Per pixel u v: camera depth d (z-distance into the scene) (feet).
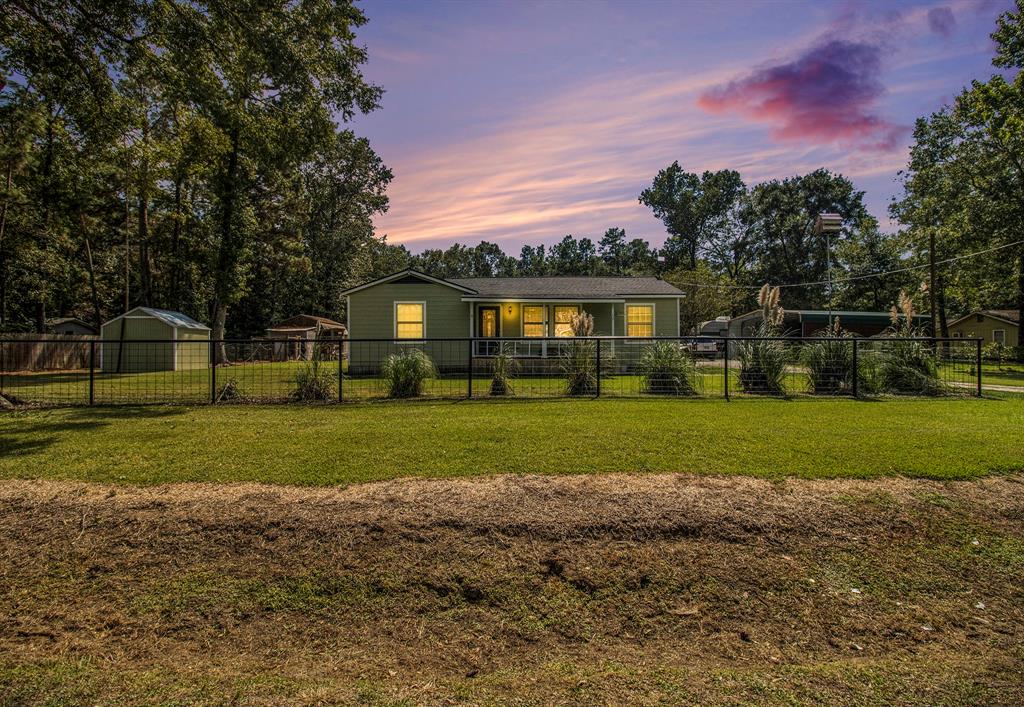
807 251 143.64
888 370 30.22
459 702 6.55
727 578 9.32
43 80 30.76
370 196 135.33
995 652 7.59
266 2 28.02
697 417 20.99
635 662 7.40
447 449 15.60
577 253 213.05
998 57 66.80
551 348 37.40
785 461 14.11
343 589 9.02
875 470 13.29
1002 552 10.00
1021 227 67.10
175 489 12.31
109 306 99.30
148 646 7.74
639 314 57.88
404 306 52.34
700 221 165.99
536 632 8.07
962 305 98.37
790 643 7.83
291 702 6.56
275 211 88.53
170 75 29.35
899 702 6.57
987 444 15.76
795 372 30.01
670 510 11.26
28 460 14.49
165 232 83.10
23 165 50.19
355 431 18.26
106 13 27.43
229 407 24.86
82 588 9.02
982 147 73.41
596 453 15.06
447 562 9.68
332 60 31.99
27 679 6.99
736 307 135.95
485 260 269.23
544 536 10.41
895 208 93.97
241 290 76.07
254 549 10.05
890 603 8.75
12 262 72.90
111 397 28.81
